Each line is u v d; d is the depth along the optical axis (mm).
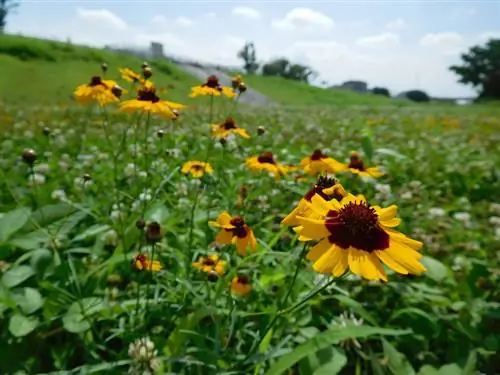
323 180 157
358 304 168
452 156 544
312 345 120
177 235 229
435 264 206
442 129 936
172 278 185
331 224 116
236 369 149
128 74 292
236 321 173
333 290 204
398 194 377
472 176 426
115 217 248
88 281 190
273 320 143
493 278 220
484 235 298
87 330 163
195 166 282
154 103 233
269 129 770
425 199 372
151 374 139
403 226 280
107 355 165
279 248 256
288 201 346
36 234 216
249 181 361
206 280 181
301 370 134
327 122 979
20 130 632
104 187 330
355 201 130
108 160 410
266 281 194
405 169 468
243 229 180
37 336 163
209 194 300
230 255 221
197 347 153
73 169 389
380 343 181
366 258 111
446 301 192
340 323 181
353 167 291
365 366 167
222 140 306
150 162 376
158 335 165
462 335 181
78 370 147
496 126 1018
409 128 937
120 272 207
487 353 168
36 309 165
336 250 113
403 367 151
